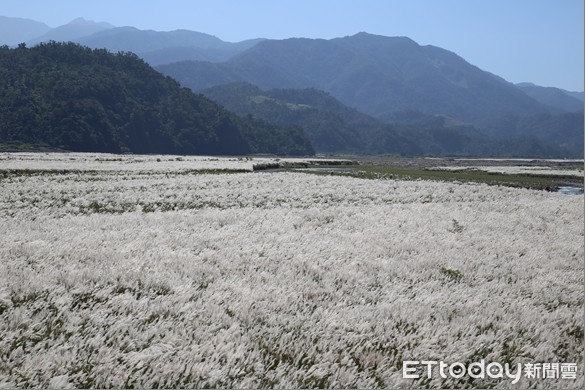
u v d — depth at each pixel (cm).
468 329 763
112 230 1483
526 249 1486
